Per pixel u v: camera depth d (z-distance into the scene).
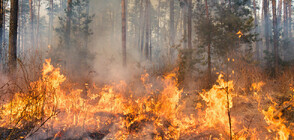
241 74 4.98
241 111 3.46
